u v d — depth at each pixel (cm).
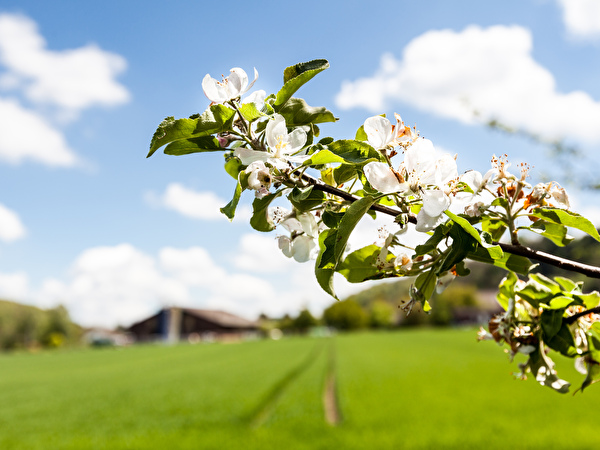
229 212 130
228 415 1638
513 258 138
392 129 142
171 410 1805
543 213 137
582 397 1761
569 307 165
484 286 9250
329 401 2028
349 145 137
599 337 159
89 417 1742
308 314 10425
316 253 160
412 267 135
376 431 1347
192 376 2923
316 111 150
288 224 161
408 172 130
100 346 8412
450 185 133
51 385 2828
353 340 6331
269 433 1359
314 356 4259
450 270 138
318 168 139
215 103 141
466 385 2173
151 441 1323
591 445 1114
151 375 3122
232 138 141
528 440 1191
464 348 4575
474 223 137
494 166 137
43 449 1279
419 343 5259
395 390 2077
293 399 1953
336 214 137
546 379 156
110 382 2834
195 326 9812
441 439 1230
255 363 3700
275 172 135
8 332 9950
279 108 150
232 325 9819
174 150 141
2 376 3512
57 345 9094
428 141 134
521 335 160
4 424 1673
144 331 9712
